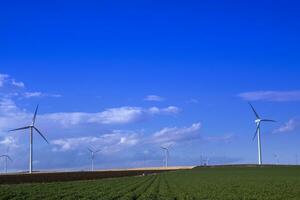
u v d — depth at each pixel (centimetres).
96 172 13975
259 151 15000
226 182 9462
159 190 7219
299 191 6725
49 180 11694
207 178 11638
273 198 5628
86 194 6538
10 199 5734
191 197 5709
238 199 5550
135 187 8250
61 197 6075
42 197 6059
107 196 6119
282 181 9519
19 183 10538
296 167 17412
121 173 15825
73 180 12575
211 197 5809
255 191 6794
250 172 14975
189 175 14150
